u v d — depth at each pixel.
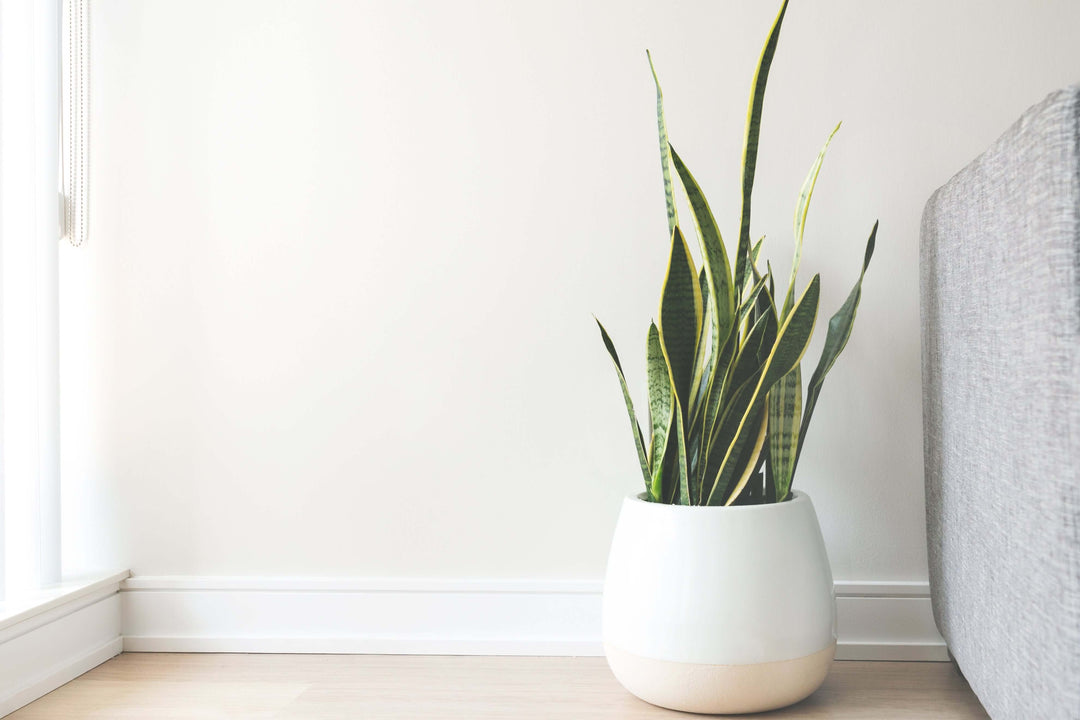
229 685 1.09
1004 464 0.73
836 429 1.18
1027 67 1.15
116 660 1.20
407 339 1.24
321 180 1.25
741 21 1.19
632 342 1.21
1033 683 0.66
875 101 1.17
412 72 1.24
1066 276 0.58
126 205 1.26
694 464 0.99
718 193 1.20
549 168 1.22
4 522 1.07
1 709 1.00
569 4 1.22
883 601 1.16
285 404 1.25
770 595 0.91
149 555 1.26
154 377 1.26
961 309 0.87
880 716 0.95
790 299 0.98
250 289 1.26
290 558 1.25
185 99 1.26
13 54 1.13
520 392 1.22
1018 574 0.69
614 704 1.01
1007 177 0.71
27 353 1.14
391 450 1.24
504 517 1.22
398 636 1.22
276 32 1.25
